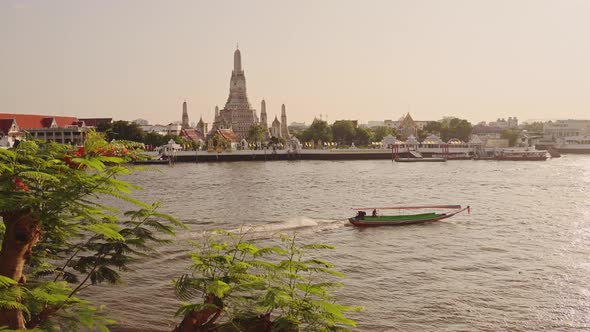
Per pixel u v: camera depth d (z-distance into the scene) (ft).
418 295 114.73
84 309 42.96
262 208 261.44
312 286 37.99
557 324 99.09
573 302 110.73
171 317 98.07
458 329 96.32
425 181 434.71
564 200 295.07
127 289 110.32
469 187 380.99
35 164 35.35
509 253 156.46
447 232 190.49
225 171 569.23
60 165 35.83
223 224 205.26
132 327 92.99
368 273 132.57
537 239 178.50
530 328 97.09
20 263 36.04
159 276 117.39
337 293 114.21
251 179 455.22
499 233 189.57
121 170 38.24
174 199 298.56
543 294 115.96
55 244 44.27
